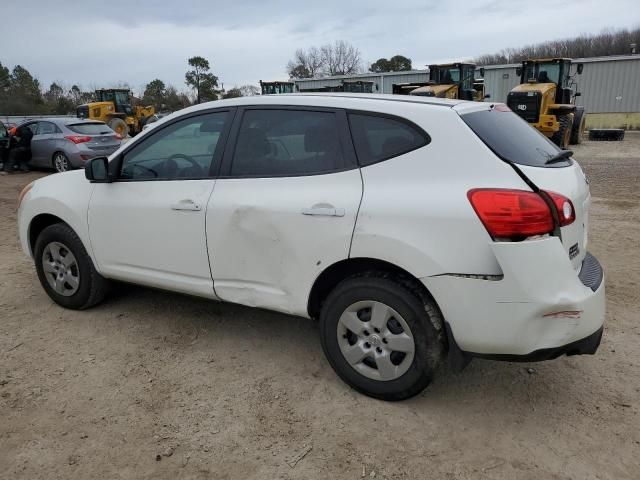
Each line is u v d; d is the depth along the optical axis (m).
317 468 2.58
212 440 2.79
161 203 3.64
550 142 3.38
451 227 2.65
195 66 65.62
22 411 3.04
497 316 2.60
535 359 2.66
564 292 2.57
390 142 2.94
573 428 2.85
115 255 3.97
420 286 2.84
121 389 3.26
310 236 3.04
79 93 57.56
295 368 3.49
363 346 3.05
